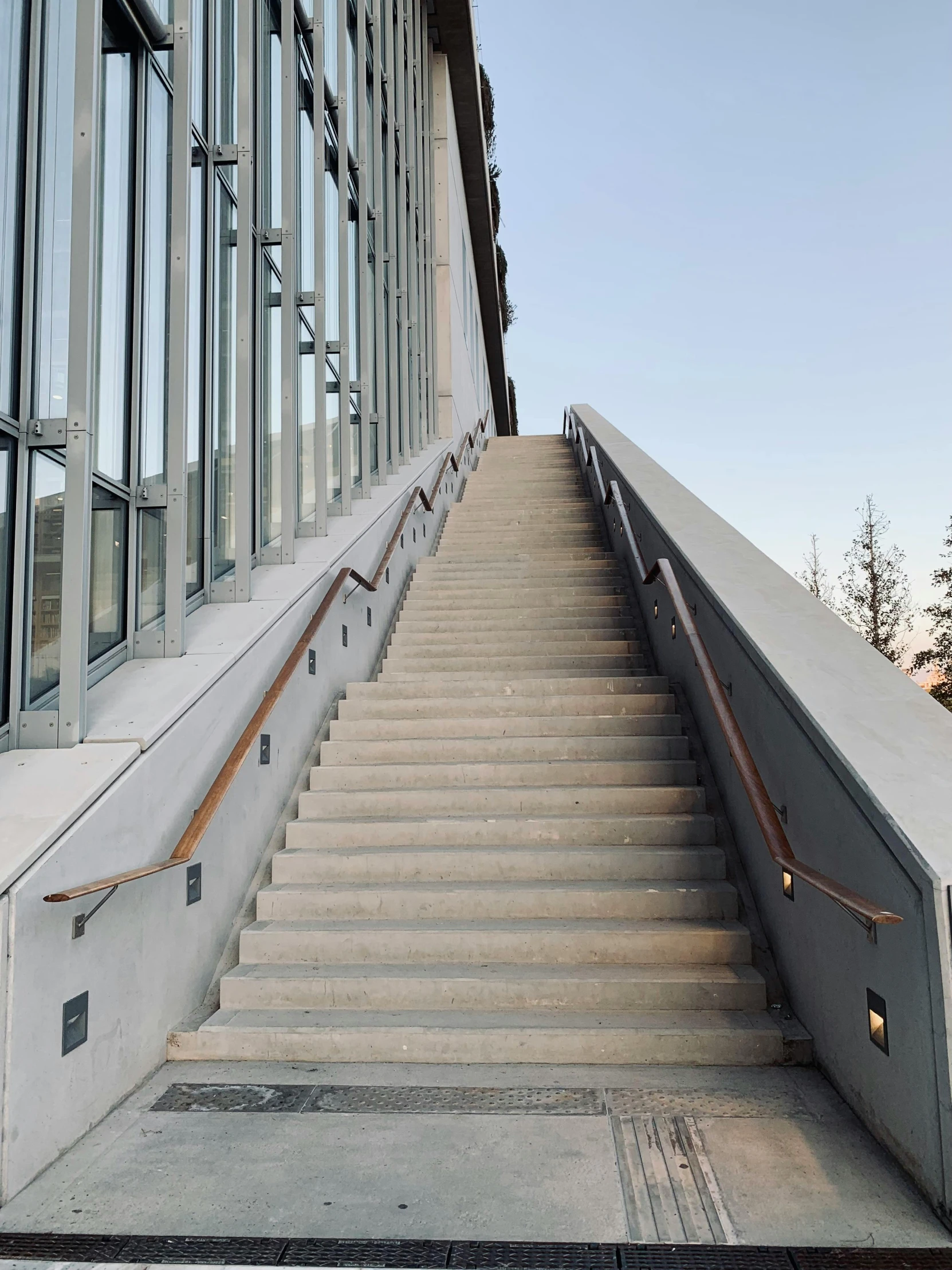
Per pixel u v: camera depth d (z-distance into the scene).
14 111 3.20
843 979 2.82
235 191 5.36
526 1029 3.25
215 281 5.06
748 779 3.25
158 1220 2.25
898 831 2.31
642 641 6.97
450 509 11.58
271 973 3.66
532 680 5.88
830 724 2.86
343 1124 2.77
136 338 4.09
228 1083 3.08
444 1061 3.25
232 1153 2.59
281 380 5.65
